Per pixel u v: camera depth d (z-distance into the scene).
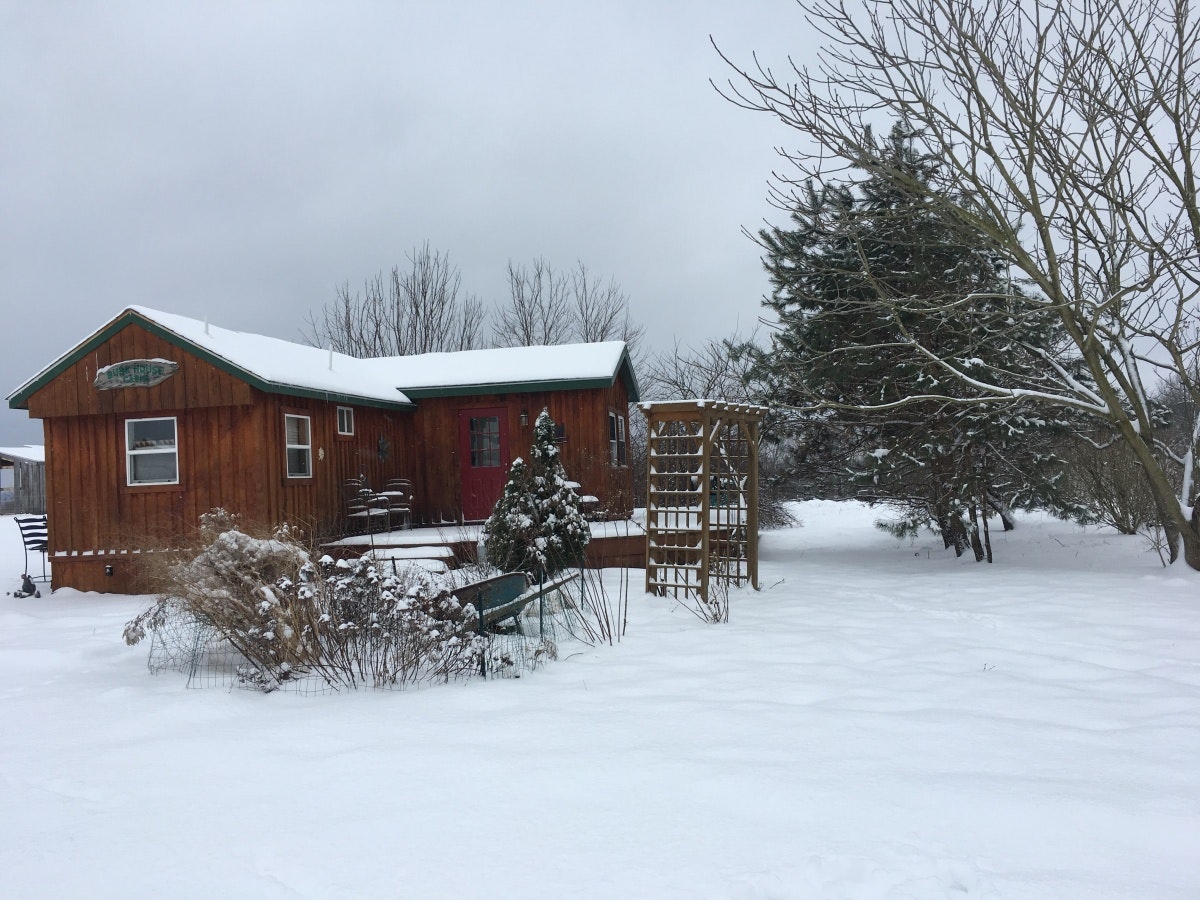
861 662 6.57
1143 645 7.00
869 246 12.27
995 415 11.88
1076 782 3.98
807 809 3.71
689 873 3.15
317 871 3.27
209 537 8.13
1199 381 10.76
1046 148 9.02
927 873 3.11
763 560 14.75
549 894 3.03
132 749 4.85
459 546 12.63
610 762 4.32
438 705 5.59
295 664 6.49
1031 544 14.48
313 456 13.42
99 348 12.52
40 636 8.88
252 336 14.67
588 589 10.37
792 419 14.22
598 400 15.39
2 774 4.55
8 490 32.00
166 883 3.24
